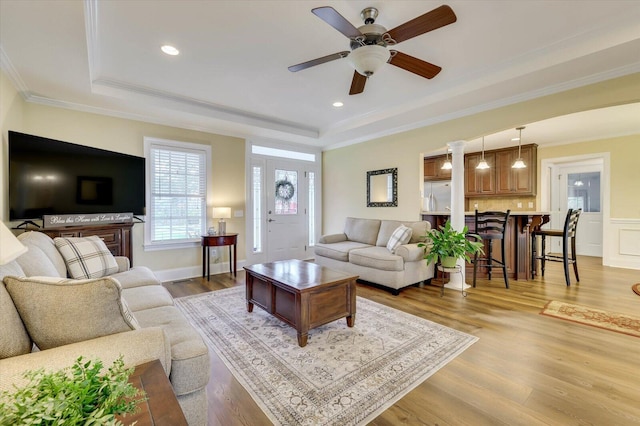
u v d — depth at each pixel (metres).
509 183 6.36
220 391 1.85
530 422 1.57
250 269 3.04
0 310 1.02
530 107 3.27
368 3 2.04
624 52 2.37
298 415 1.64
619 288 3.95
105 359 1.03
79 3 1.78
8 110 2.79
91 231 3.20
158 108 3.69
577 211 4.26
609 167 5.38
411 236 4.16
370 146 5.34
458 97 3.36
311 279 2.64
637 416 1.61
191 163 4.60
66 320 1.09
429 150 4.42
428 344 2.42
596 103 2.83
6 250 0.89
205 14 2.11
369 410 1.67
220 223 4.62
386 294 3.77
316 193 6.32
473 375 2.00
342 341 2.48
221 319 2.93
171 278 4.43
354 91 2.94
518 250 4.44
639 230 5.11
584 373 2.01
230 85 3.36
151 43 2.48
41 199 2.86
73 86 3.03
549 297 3.59
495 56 2.76
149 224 4.21
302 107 4.15
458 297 3.62
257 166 5.44
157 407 0.80
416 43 2.52
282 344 2.43
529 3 2.03
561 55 2.55
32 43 2.22
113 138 3.90
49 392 0.63
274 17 2.16
